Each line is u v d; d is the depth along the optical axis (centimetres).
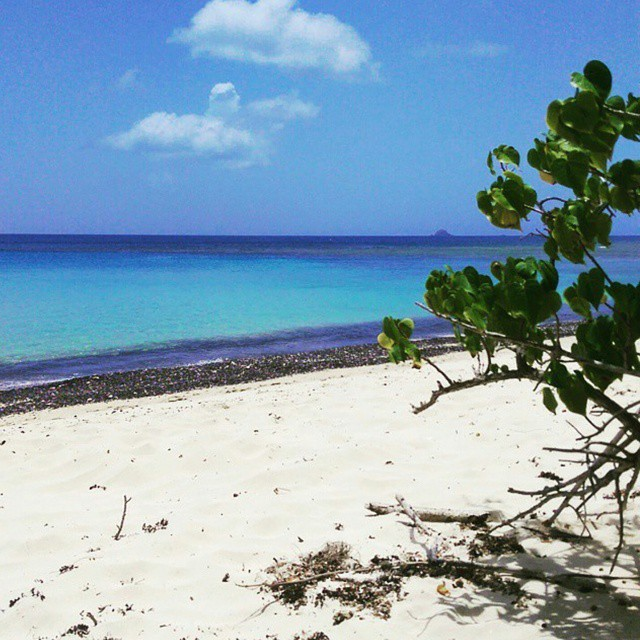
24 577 416
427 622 333
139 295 3031
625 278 3697
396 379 1018
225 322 2219
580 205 274
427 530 442
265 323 2203
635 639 303
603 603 339
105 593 382
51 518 516
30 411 1065
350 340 1850
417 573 386
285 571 402
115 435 731
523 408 753
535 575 372
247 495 539
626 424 303
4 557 449
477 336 350
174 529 471
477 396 825
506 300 275
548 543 417
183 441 688
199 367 1451
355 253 9650
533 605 343
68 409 1066
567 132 241
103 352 1670
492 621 330
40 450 700
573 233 279
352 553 420
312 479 569
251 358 1562
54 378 1364
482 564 393
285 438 688
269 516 482
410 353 359
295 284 3759
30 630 348
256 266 5744
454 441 655
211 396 1098
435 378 995
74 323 2150
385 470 578
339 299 2948
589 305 305
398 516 474
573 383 279
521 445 626
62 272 4644
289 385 1125
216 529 471
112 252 9275
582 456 579
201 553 434
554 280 276
